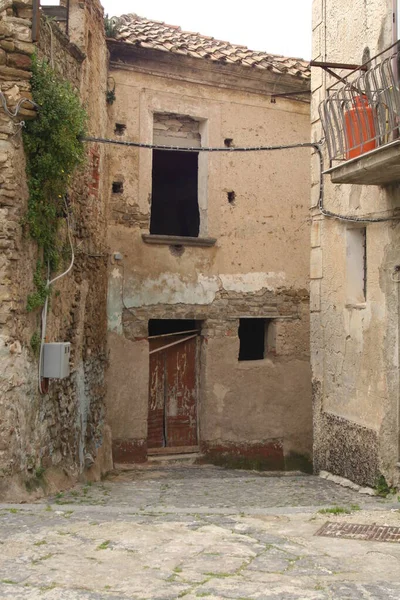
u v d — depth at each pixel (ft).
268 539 17.17
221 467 38.34
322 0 31.96
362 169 23.76
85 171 31.12
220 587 13.26
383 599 12.80
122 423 36.40
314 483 29.53
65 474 26.99
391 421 25.80
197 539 16.94
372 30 27.37
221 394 38.93
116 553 15.55
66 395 27.86
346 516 20.33
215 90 39.50
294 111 41.68
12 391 21.68
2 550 15.62
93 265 33.06
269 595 12.85
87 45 31.45
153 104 37.78
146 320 37.29
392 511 21.24
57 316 26.61
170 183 49.65
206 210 39.22
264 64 39.91
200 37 42.16
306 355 41.24
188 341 39.47
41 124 22.81
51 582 13.46
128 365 36.70
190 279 38.47
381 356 26.58
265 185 40.68
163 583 13.48
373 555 15.93
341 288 29.96
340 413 29.91
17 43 22.13
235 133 40.04
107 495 26.40
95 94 33.37
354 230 29.43
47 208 24.13
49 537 16.80
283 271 40.93
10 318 21.61
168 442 38.45
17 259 21.94
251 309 39.93
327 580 13.88
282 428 40.29
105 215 35.94
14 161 21.88
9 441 21.56
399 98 21.88
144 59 37.35
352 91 25.17
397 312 25.61
